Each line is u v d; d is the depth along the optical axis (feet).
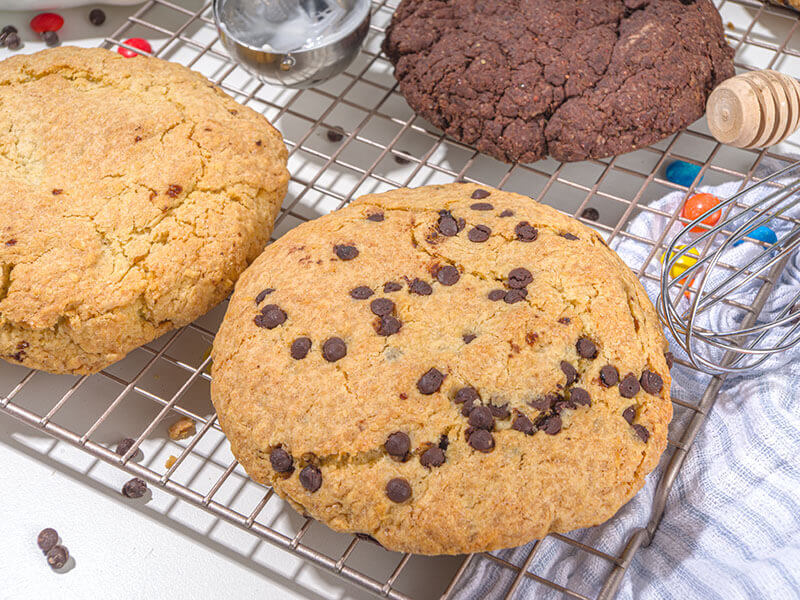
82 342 0.90
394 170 1.16
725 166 1.14
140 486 0.93
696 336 0.89
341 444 0.78
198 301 0.92
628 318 0.85
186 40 1.21
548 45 1.07
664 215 1.03
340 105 1.22
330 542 0.91
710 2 1.15
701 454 0.91
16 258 0.89
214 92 1.05
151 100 1.00
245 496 0.93
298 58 1.03
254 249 0.96
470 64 1.07
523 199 0.94
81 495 0.94
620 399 0.81
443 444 0.78
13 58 1.05
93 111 0.97
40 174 0.94
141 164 0.94
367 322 0.83
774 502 0.87
